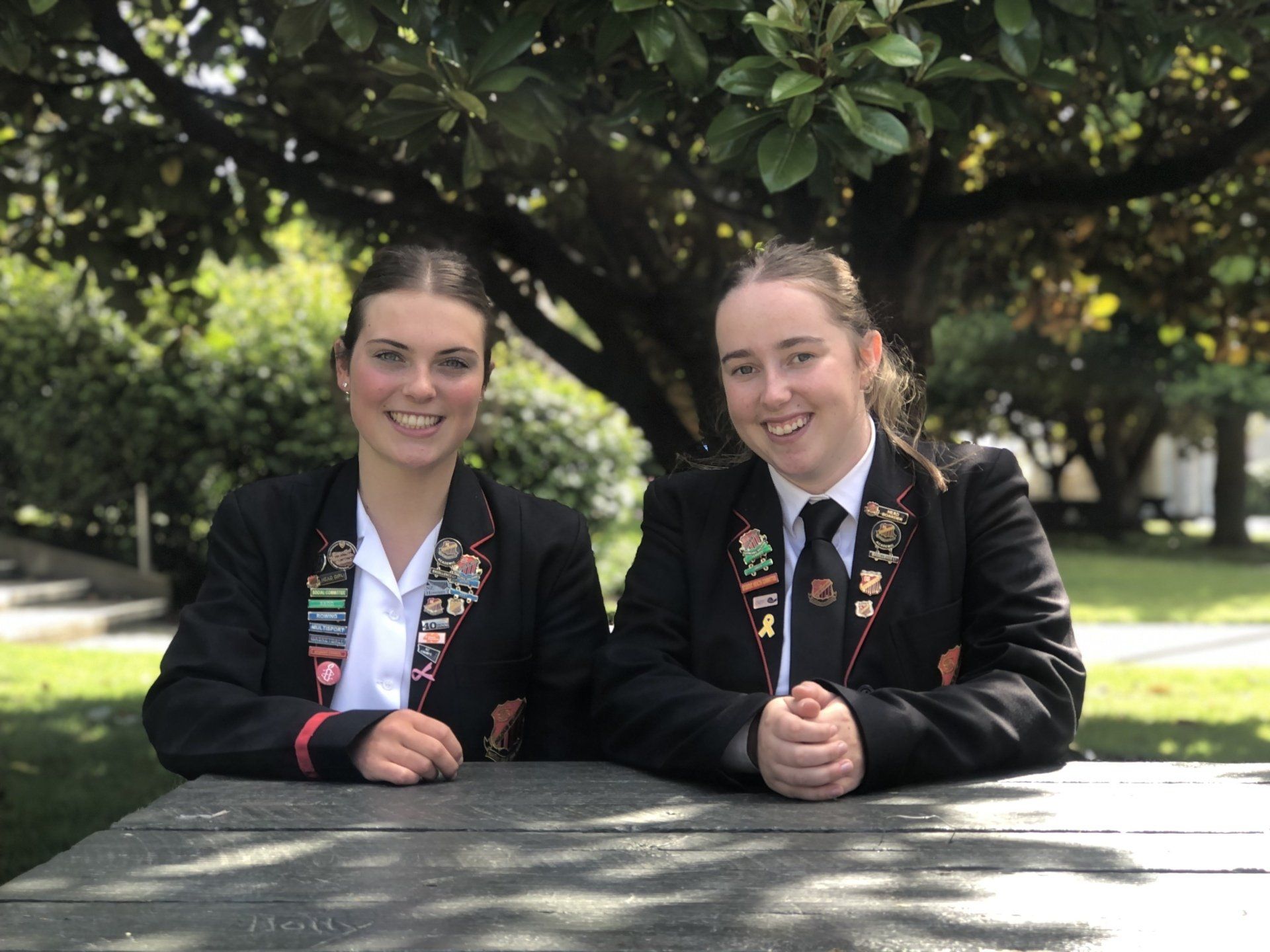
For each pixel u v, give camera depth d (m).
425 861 1.52
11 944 1.26
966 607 2.21
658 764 1.97
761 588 2.19
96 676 8.35
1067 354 19.77
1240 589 15.22
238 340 11.38
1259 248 4.73
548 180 4.04
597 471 11.89
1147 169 3.58
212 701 2.03
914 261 3.74
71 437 11.70
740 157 2.60
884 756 1.83
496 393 11.37
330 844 1.59
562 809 1.76
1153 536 25.98
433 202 3.99
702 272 4.88
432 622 2.22
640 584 2.26
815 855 1.55
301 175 4.00
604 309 4.17
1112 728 6.63
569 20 2.56
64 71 4.00
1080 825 1.66
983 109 3.12
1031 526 2.22
